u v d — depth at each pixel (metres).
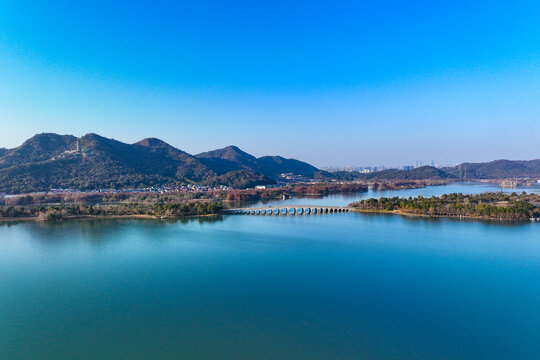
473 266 134.88
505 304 103.06
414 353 80.62
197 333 89.75
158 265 141.38
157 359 79.12
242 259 147.75
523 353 80.19
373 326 92.19
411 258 146.25
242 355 80.50
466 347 82.56
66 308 103.81
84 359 79.19
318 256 150.75
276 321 95.25
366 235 191.62
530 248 159.38
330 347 83.31
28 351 82.25
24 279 126.81
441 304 103.69
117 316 98.62
